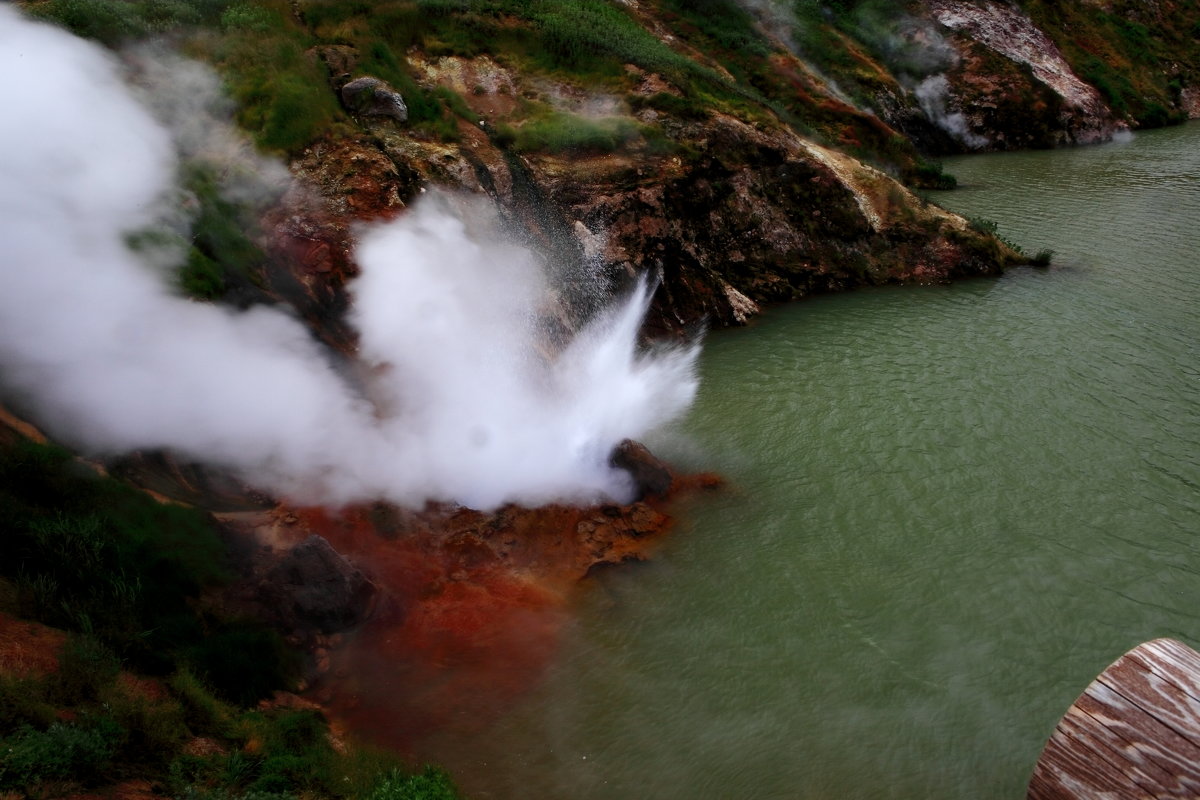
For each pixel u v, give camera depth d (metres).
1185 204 30.11
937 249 24.23
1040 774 4.09
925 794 8.46
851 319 21.34
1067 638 10.48
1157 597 11.09
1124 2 58.53
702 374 18.27
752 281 23.02
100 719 6.69
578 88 23.31
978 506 13.05
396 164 17.48
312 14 20.41
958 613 10.93
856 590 11.38
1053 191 33.09
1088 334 19.30
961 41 46.84
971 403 16.19
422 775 8.05
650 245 20.89
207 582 9.89
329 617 10.04
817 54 42.06
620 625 10.78
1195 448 14.43
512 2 24.73
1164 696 3.79
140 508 9.95
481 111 21.31
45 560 8.36
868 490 13.58
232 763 7.20
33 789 5.76
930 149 44.53
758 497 13.48
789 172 24.28
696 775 8.62
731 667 10.10
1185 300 21.14
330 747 8.34
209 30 17.86
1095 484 13.50
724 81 27.08
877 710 9.48
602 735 9.09
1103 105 48.25
